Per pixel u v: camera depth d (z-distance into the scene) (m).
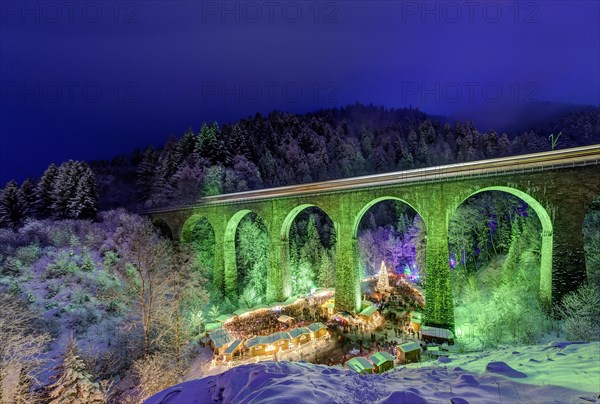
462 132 115.88
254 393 7.68
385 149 108.56
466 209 51.44
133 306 37.69
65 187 65.94
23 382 22.58
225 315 39.38
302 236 63.09
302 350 32.19
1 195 65.44
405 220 71.88
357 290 38.97
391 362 25.27
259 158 88.56
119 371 29.72
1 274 39.97
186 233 55.16
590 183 26.36
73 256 47.62
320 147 102.00
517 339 26.50
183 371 29.03
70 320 34.66
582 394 6.79
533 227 43.66
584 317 23.92
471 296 39.59
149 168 84.31
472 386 7.99
